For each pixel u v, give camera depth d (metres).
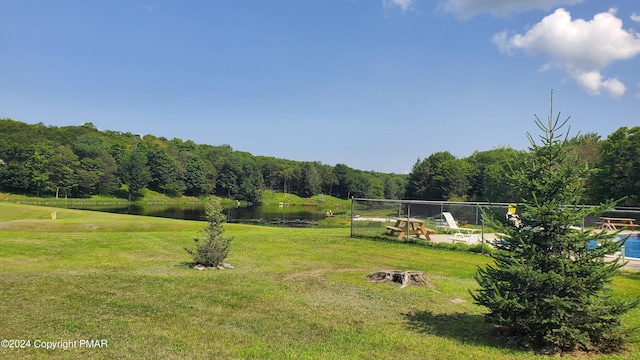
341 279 10.35
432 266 12.80
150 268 11.12
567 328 5.42
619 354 5.61
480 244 16.45
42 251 13.26
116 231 21.28
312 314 7.34
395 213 24.83
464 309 8.02
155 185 100.50
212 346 5.59
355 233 19.97
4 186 75.31
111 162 88.44
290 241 17.80
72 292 8.10
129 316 6.78
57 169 76.88
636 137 37.03
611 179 37.88
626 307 5.50
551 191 6.04
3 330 5.79
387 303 8.27
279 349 5.58
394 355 5.50
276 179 131.50
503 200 53.97
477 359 5.39
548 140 6.14
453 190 71.81
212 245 11.43
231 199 111.56
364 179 135.62
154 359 5.05
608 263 5.98
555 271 5.70
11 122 93.56
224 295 8.38
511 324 5.87
